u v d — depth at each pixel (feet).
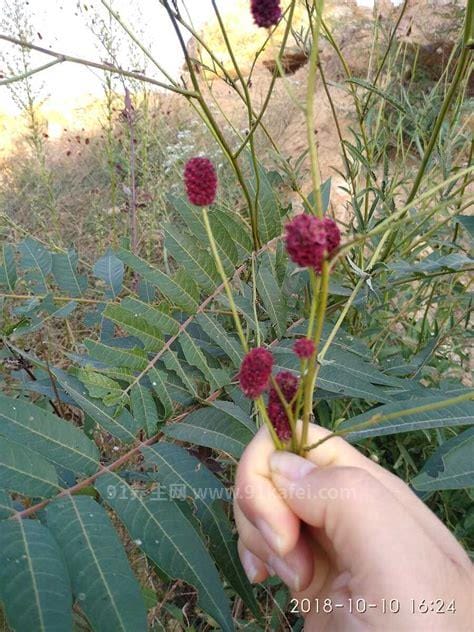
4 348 1.11
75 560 0.56
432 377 1.36
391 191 1.25
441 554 0.54
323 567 0.66
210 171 0.54
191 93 0.89
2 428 0.67
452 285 1.34
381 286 1.12
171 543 0.63
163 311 0.93
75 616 0.85
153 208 1.90
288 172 1.19
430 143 1.00
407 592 0.51
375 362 1.20
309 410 0.52
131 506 0.65
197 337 1.06
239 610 1.14
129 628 0.53
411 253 1.21
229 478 1.32
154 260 2.01
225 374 0.92
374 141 1.33
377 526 0.53
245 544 0.70
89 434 0.98
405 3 1.21
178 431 0.81
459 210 1.10
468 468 0.67
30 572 0.53
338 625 0.60
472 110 1.34
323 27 1.17
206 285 0.98
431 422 0.75
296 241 0.42
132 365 0.85
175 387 0.92
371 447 1.28
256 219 1.06
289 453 0.58
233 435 0.81
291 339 1.02
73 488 0.65
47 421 0.69
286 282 1.10
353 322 1.33
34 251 1.16
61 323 1.81
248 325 0.97
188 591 1.23
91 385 0.81
